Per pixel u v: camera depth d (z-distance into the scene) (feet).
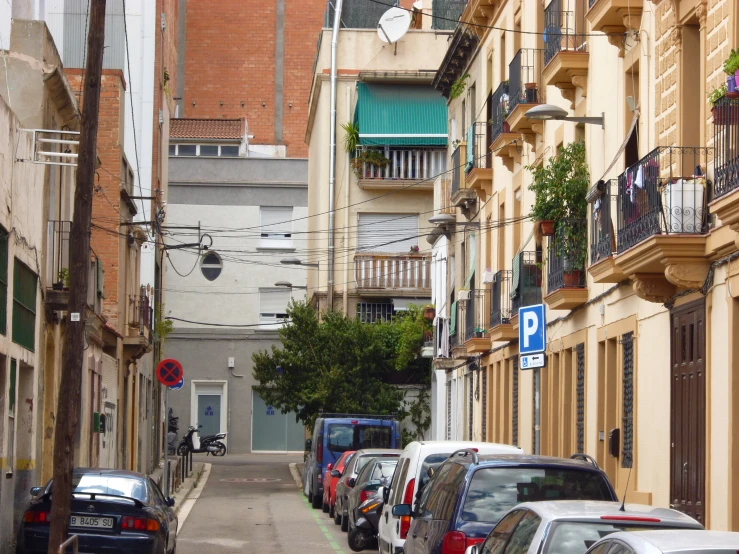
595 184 120.06
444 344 226.79
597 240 119.75
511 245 175.42
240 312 361.71
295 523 170.60
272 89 415.64
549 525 54.03
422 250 293.23
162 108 285.23
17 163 119.14
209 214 361.71
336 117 298.35
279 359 271.69
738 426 86.58
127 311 218.18
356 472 160.45
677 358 100.58
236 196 361.71
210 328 361.10
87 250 101.65
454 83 228.84
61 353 150.10
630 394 117.29
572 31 136.87
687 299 98.02
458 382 230.68
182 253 360.28
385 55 299.58
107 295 201.87
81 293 100.68
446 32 290.15
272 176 362.94
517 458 71.20
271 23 416.87
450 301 232.53
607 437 123.85
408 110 290.56
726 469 87.40
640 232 97.50
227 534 152.66
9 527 117.08
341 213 294.25
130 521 101.45
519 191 173.99
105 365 191.42
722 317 89.45
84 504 101.19
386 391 266.36
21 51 134.82
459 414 228.43
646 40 109.91
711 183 91.45
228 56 415.64
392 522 97.66
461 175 211.41
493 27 172.76
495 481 69.62
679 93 98.32
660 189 93.81
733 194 77.10
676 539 42.88
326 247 297.74
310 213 336.90
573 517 54.19
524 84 155.63
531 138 159.84
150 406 277.85
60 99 144.36
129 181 222.07
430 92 293.02
